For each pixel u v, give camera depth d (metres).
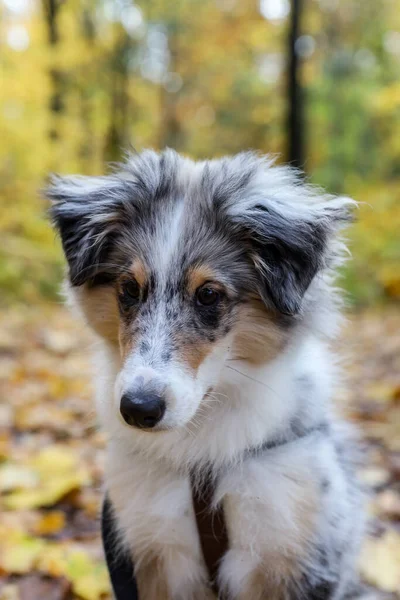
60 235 0.65
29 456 0.96
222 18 4.10
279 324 0.61
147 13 4.01
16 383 1.30
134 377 0.55
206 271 0.59
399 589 0.73
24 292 2.20
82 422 1.09
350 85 3.84
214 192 0.61
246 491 0.60
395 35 3.81
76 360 1.49
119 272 0.61
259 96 4.79
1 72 2.43
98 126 3.88
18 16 2.90
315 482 0.61
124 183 0.64
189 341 0.58
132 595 0.65
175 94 4.79
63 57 2.89
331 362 0.70
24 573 0.73
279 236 0.60
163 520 0.62
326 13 3.79
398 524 0.82
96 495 0.86
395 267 2.66
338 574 0.64
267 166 0.66
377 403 1.18
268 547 0.61
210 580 0.63
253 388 0.61
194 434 0.61
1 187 2.41
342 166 3.93
